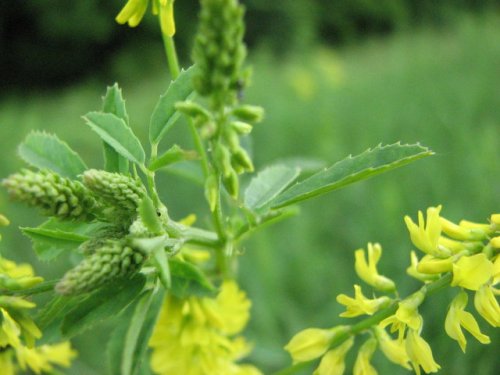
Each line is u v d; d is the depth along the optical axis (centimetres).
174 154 6
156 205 6
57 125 40
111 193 6
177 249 6
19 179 5
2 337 6
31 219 20
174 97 7
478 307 6
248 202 7
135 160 6
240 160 5
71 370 13
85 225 6
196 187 19
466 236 6
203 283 7
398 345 6
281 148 25
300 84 36
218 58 5
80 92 80
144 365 8
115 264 5
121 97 7
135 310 6
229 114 5
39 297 13
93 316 6
